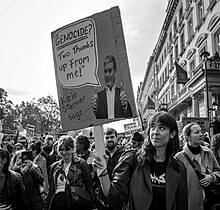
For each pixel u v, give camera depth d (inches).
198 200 171.9
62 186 189.2
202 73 750.5
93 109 122.3
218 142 203.6
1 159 175.3
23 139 413.1
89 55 124.6
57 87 132.3
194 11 1115.9
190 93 962.1
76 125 125.6
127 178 110.2
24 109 2972.4
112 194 103.6
